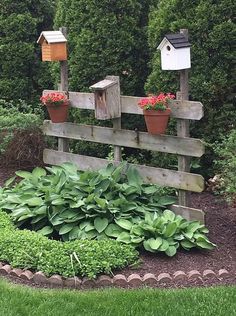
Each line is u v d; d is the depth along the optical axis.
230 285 2.84
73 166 3.80
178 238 3.19
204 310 2.56
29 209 3.45
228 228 3.52
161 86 4.08
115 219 3.28
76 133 4.03
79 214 3.31
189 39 3.95
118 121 3.72
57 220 3.31
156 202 3.50
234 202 3.32
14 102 5.49
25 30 5.53
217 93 3.94
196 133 4.03
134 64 4.59
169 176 3.48
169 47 3.31
